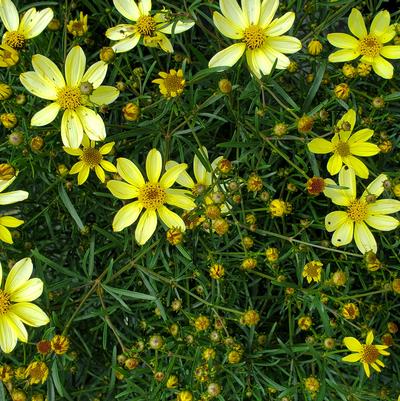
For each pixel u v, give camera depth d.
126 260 0.33
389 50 0.30
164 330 0.31
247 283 0.34
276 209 0.28
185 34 0.35
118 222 0.27
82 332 0.34
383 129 0.34
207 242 0.31
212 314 0.29
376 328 0.34
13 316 0.25
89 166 0.28
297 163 0.32
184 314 0.30
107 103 0.27
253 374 0.29
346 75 0.30
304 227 0.29
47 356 0.26
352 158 0.28
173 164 0.28
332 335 0.28
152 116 0.31
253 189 0.28
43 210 0.30
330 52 0.36
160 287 0.32
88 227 0.32
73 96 0.27
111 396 0.33
